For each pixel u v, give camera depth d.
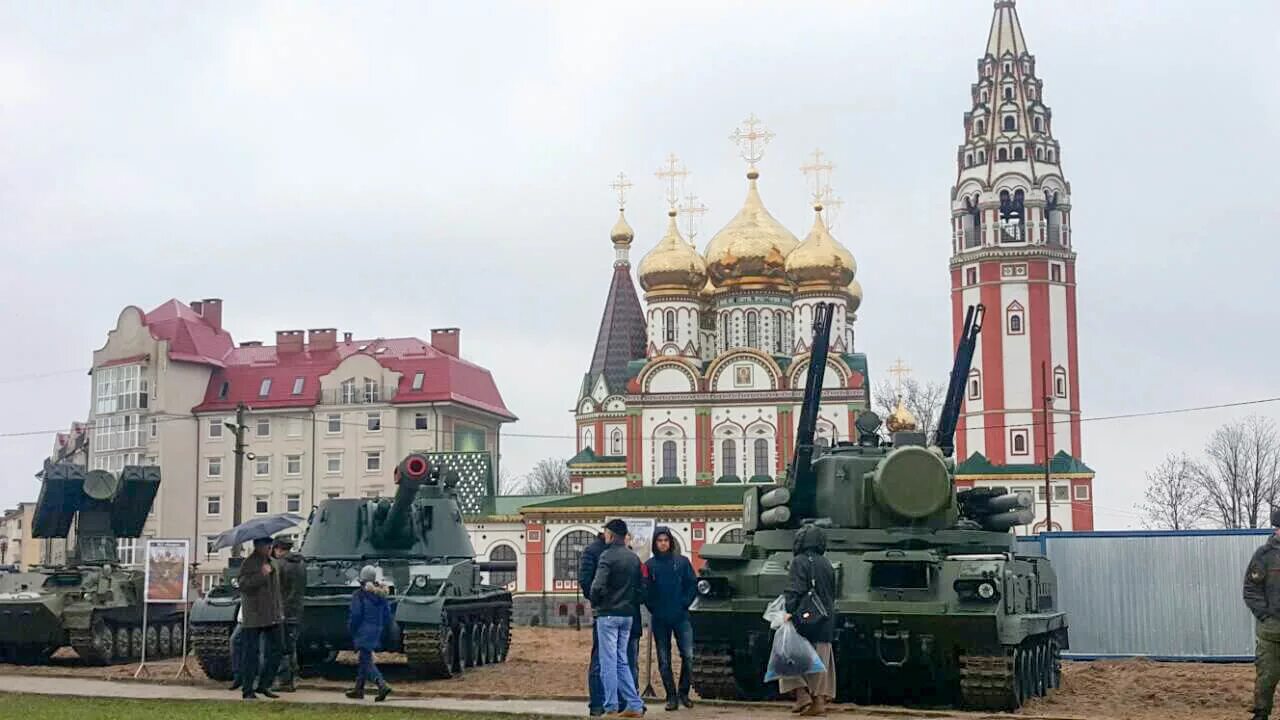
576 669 30.53
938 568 21.59
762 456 86.19
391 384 99.00
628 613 20.05
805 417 24.50
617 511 77.88
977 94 95.75
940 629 21.12
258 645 23.66
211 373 101.75
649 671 23.81
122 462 98.81
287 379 100.62
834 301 89.44
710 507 77.00
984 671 21.22
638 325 107.06
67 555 35.41
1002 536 24.36
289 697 23.66
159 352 99.19
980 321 27.48
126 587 33.84
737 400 86.50
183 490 98.94
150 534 97.12
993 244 92.81
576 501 79.38
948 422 27.31
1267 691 20.02
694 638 22.83
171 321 101.38
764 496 24.45
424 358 100.56
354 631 23.23
